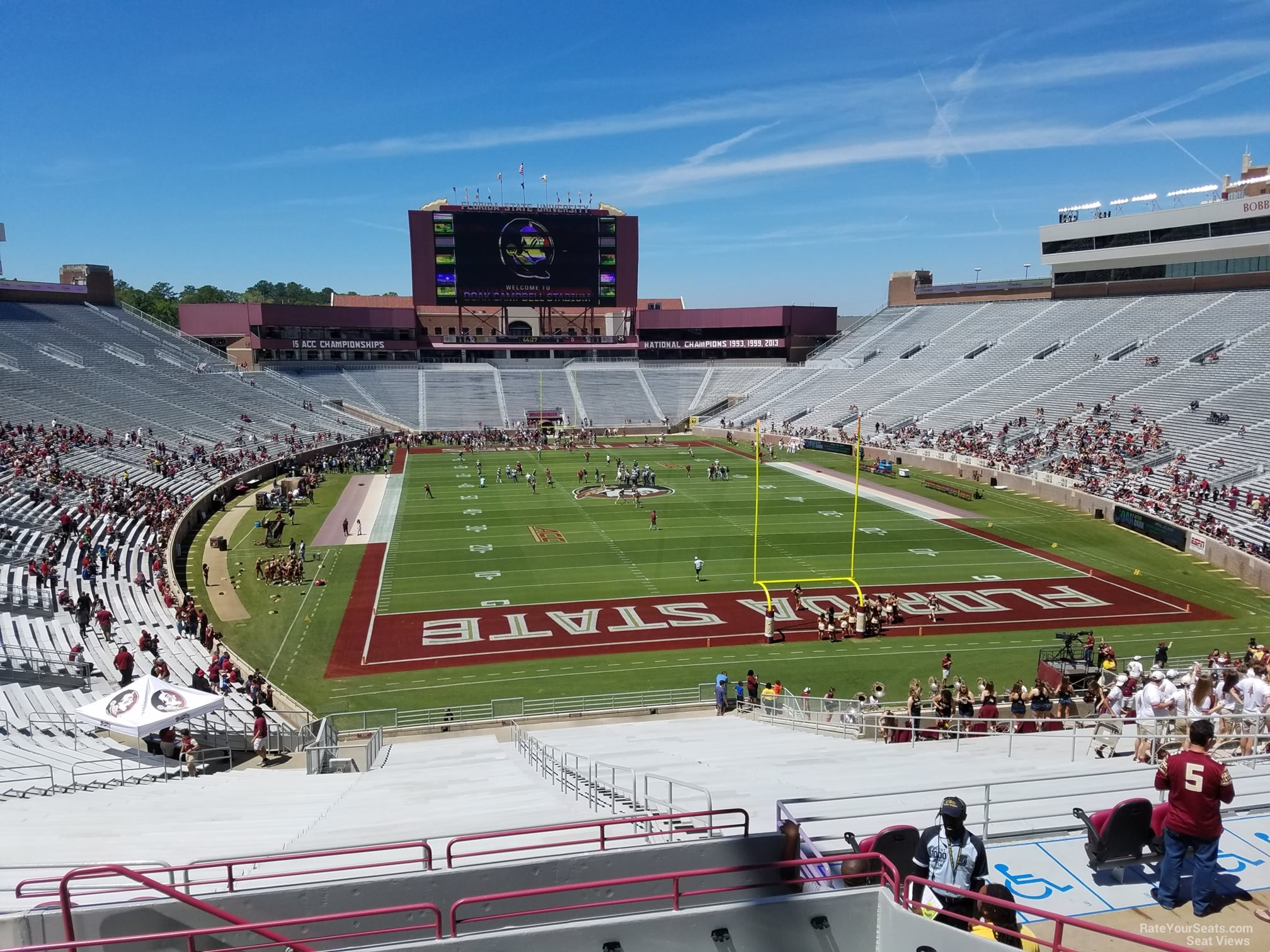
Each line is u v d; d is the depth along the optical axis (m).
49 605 23.05
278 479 49.72
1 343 52.59
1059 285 71.81
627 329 96.69
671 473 55.88
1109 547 34.97
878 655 23.52
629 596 28.75
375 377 80.75
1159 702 11.92
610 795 10.54
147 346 65.50
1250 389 45.06
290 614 26.95
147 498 36.91
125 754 15.57
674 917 5.29
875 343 83.12
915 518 40.91
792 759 12.98
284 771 15.19
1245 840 7.01
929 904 5.55
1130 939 4.31
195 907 4.85
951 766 11.52
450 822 9.20
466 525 39.72
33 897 7.08
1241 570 30.48
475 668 22.67
